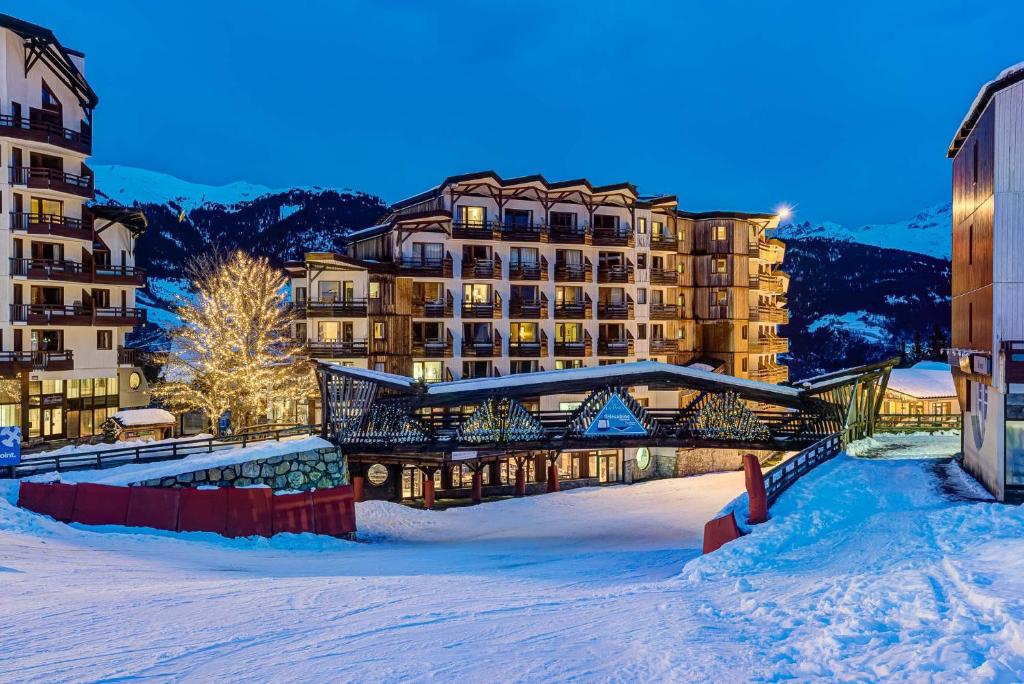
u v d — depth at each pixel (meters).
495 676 9.69
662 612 13.56
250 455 31.08
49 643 11.59
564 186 55.28
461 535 33.88
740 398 33.88
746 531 21.91
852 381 33.25
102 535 24.80
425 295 52.75
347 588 17.05
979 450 25.08
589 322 57.06
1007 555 14.58
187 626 12.77
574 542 31.27
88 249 48.75
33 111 45.75
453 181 52.22
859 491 23.80
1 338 43.75
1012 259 21.94
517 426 33.56
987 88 22.25
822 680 8.95
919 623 10.95
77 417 48.28
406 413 33.22
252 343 47.50
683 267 62.00
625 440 33.81
